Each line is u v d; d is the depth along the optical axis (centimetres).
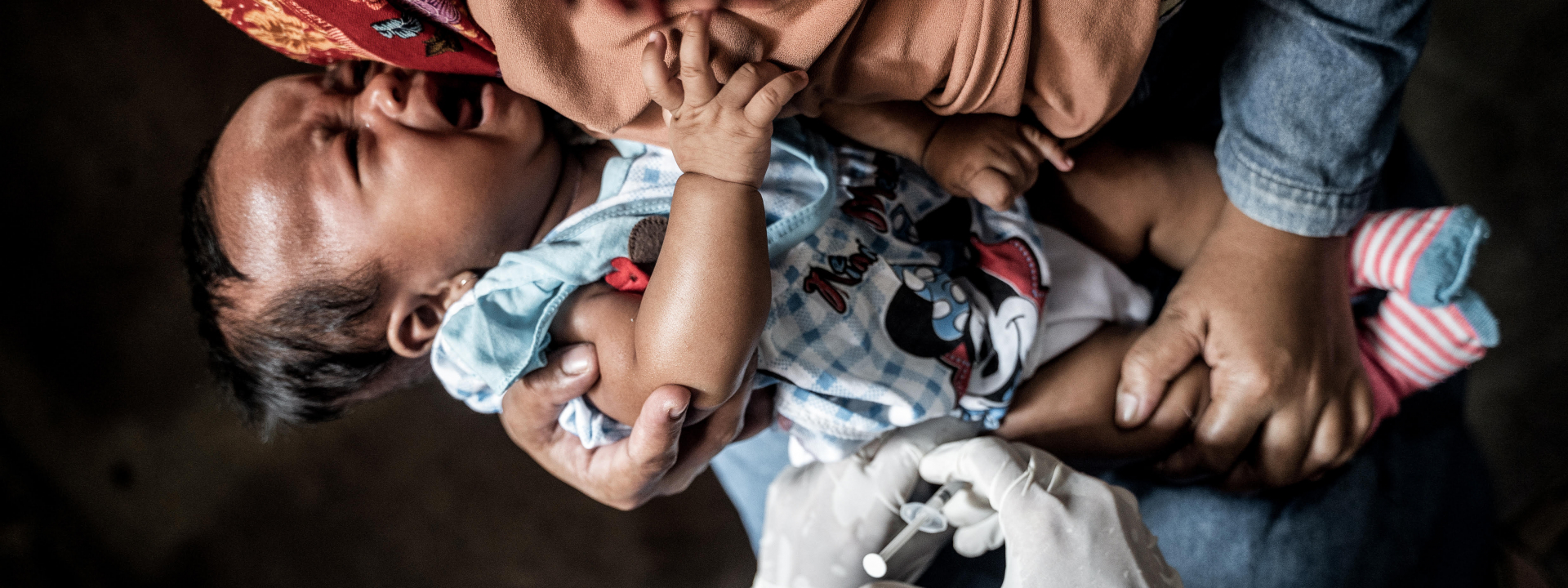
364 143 95
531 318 92
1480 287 205
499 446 235
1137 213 108
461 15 81
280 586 225
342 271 97
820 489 102
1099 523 87
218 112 231
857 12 72
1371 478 105
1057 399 105
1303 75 89
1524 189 202
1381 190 119
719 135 73
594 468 95
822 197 90
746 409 97
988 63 76
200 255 101
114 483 230
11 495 223
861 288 94
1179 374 101
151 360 231
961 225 102
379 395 116
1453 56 209
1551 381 199
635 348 83
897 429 103
